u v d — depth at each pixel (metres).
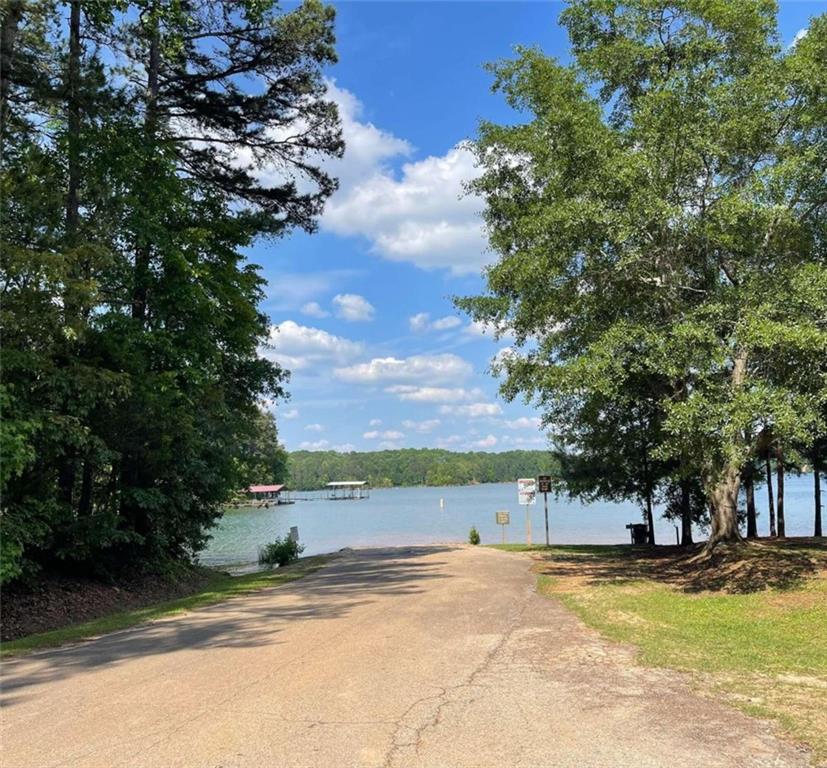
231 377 22.58
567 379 12.79
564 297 14.36
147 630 9.65
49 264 11.87
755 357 12.36
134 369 15.27
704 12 13.09
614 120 15.62
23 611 13.26
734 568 14.32
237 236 20.16
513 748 4.68
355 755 4.59
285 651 7.79
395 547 27.38
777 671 6.66
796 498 81.50
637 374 14.87
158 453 17.14
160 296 16.69
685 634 8.61
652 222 12.45
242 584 15.62
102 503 17.72
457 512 71.88
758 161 13.18
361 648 7.84
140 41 17.59
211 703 5.80
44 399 13.27
